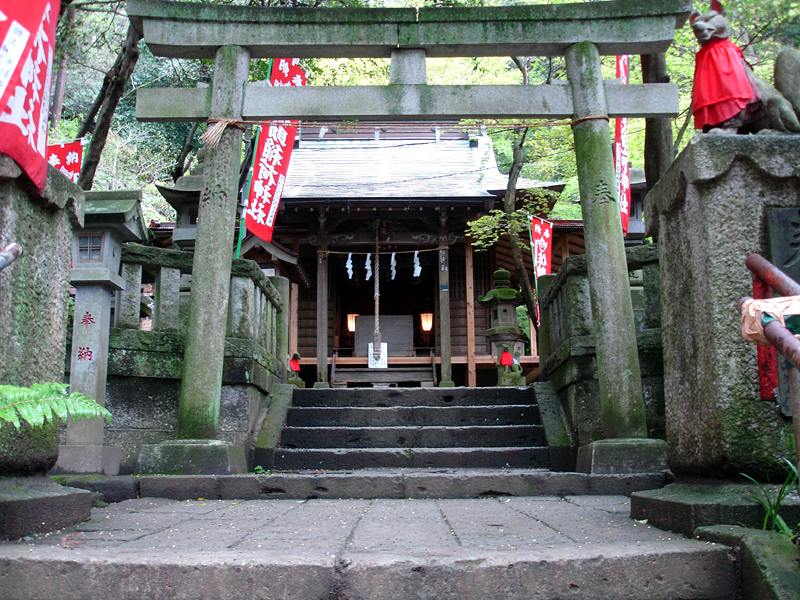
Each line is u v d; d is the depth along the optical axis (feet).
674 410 10.20
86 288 17.12
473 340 53.52
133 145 79.00
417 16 19.75
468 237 54.54
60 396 7.96
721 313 8.69
